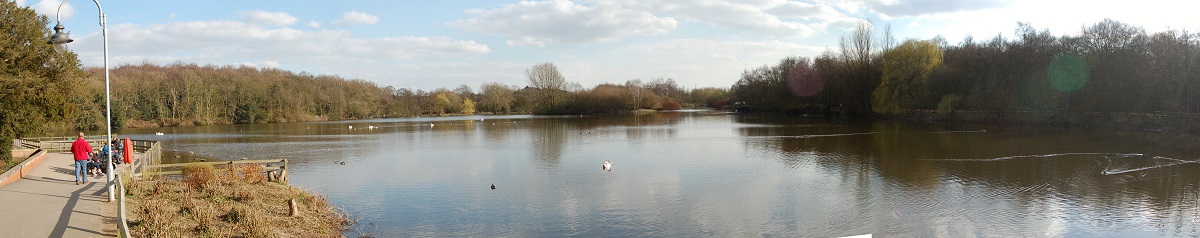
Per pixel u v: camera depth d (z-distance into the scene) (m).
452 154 37.97
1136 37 52.22
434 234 16.72
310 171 29.98
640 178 26.25
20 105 24.91
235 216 15.34
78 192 17.67
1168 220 17.92
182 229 13.50
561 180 25.89
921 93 69.44
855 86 82.94
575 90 130.62
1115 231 16.86
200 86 87.69
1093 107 52.62
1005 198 21.22
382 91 128.75
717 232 16.92
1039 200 20.81
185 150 43.97
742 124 69.75
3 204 15.59
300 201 19.17
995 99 60.84
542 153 37.88
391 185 24.98
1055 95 55.69
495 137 53.47
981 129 53.91
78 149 19.62
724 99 150.62
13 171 20.66
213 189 18.34
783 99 101.19
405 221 18.22
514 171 29.02
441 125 79.75
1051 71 55.84
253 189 19.61
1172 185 23.38
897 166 29.55
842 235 16.61
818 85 93.00
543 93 124.56
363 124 87.00
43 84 24.72
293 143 49.41
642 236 16.50
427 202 21.08
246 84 95.31
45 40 25.12
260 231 13.85
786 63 101.38
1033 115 57.50
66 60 26.38
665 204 20.55
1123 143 39.09
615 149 40.09
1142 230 16.92
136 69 98.62
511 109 137.00
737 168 29.22
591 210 19.67
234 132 67.44
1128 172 26.72
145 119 80.94
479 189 23.72
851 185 24.08
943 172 27.34
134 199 16.77
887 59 74.38
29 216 14.12
